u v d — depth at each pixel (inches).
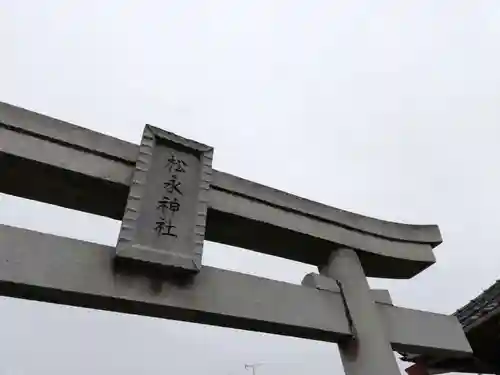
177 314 140.0
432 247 230.8
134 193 145.9
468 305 287.6
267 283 162.1
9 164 140.5
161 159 163.2
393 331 179.2
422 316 195.2
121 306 132.2
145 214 145.1
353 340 165.9
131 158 161.2
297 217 192.9
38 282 120.0
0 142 138.5
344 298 176.7
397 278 228.4
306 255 200.1
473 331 285.1
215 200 171.3
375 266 212.5
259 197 185.3
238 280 155.7
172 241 143.9
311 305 165.9
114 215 165.9
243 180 185.9
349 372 162.1
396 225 224.8
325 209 204.5
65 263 128.0
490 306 268.1
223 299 147.2
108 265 133.9
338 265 191.3
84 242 135.9
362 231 210.2
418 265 217.3
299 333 160.2
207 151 174.1
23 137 144.6
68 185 150.6
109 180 151.2
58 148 148.9
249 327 152.8
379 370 155.9
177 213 151.9
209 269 152.7
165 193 154.7
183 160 168.4
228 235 182.2
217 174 179.2
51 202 157.9
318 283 176.6
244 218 174.4
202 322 146.2
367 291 184.4
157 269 138.6
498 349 310.5
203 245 147.8
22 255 123.2
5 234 124.8
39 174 144.9
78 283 125.6
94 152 155.3
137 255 133.0
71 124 156.6
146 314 138.4
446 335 194.5
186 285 143.0
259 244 190.4
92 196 155.9
